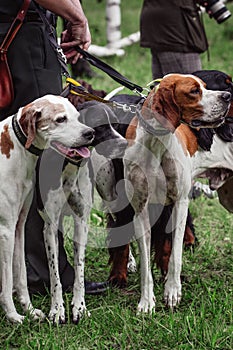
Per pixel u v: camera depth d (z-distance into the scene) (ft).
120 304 15.43
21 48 14.93
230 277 17.04
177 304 15.17
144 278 14.87
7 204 13.53
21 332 13.94
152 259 16.57
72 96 15.90
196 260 18.02
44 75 15.14
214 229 20.48
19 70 15.01
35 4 14.67
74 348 13.35
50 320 14.40
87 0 64.34
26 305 14.64
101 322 14.35
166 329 13.93
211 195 22.36
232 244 19.17
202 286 16.34
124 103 15.67
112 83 35.22
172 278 15.26
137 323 14.43
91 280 16.87
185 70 22.98
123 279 16.25
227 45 46.21
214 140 16.11
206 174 16.76
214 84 15.78
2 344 13.66
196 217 21.30
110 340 13.83
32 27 14.90
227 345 13.48
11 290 14.11
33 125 12.94
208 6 22.63
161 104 13.84
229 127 16.16
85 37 15.37
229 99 13.91
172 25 22.52
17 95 15.12
